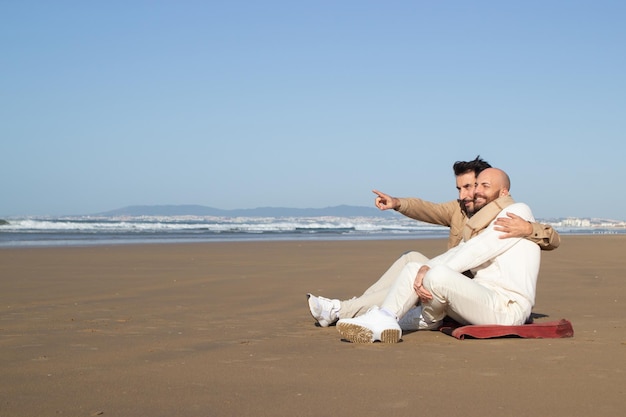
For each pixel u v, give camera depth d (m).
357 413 2.56
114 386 3.00
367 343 4.19
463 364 3.50
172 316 5.64
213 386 3.00
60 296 7.07
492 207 4.64
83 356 3.72
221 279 9.15
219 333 4.66
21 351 3.88
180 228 42.34
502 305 4.42
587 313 5.95
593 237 30.86
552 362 3.54
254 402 2.72
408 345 4.12
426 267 4.41
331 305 4.92
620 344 4.13
